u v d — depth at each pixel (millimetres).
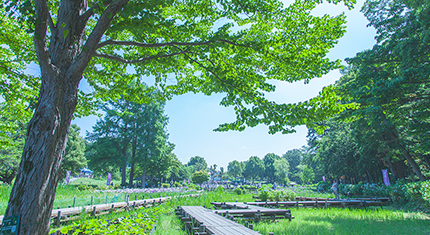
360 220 9289
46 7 3385
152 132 45469
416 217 10344
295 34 4973
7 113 6977
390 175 29328
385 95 12930
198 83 5836
